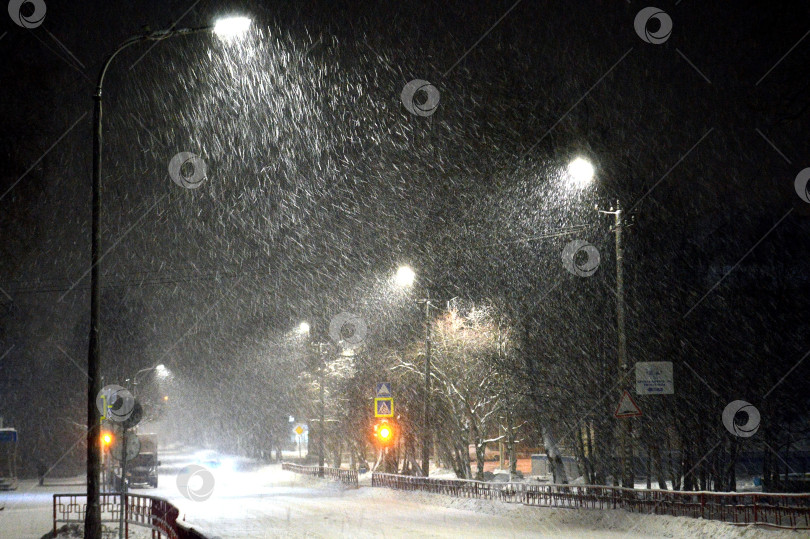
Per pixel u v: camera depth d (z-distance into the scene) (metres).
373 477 48.03
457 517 29.53
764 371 31.25
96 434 16.58
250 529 25.14
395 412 46.28
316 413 60.38
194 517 30.16
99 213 17.19
